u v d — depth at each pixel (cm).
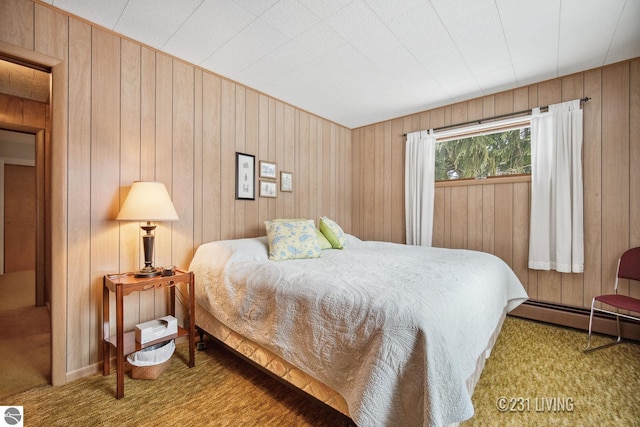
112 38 205
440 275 165
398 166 389
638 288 242
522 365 201
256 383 183
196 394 171
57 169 182
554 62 247
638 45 222
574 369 196
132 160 215
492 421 147
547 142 275
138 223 219
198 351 226
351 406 114
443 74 269
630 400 163
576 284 267
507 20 193
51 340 179
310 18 191
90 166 195
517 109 297
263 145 311
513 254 301
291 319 150
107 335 196
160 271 205
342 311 131
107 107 203
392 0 175
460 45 222
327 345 132
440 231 350
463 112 332
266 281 173
